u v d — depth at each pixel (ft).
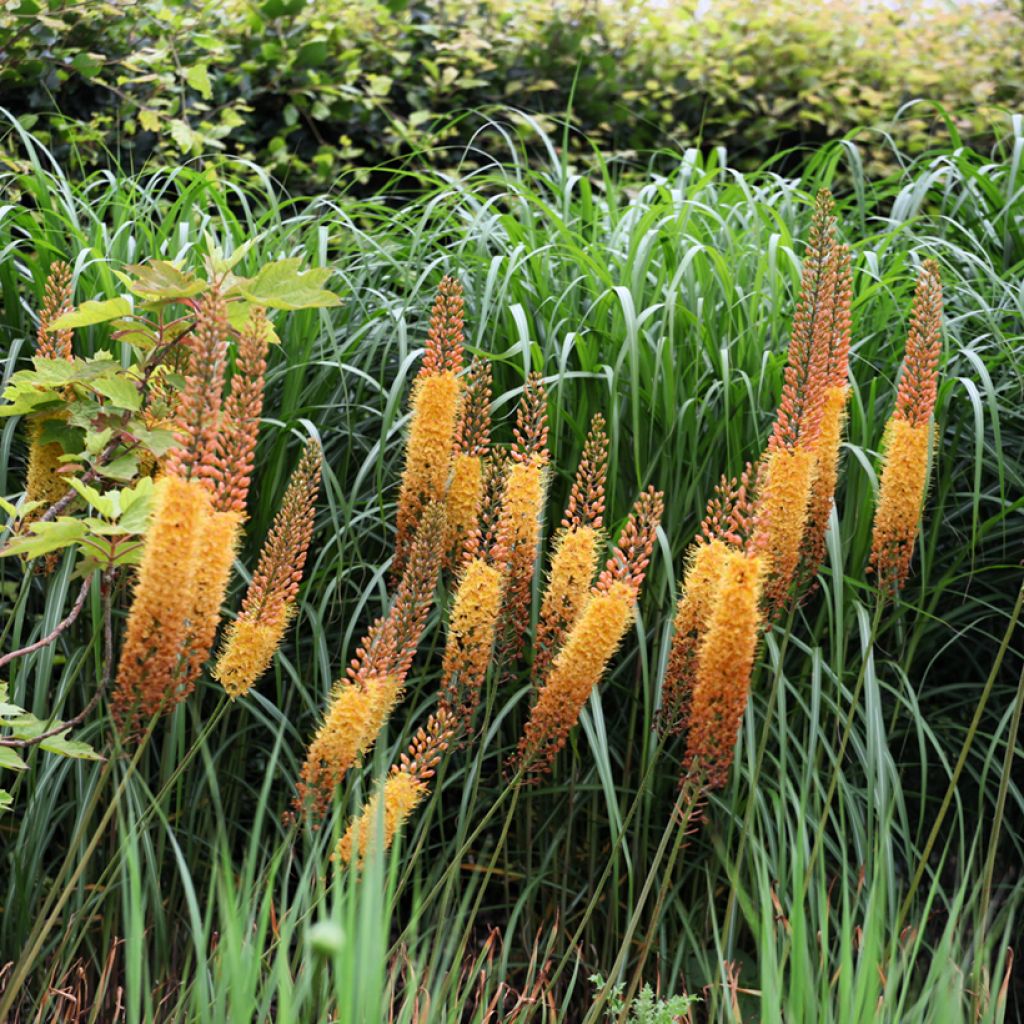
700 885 9.09
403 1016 5.99
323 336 10.46
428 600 6.58
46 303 8.29
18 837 8.46
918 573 10.23
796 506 6.54
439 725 6.72
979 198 12.25
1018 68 18.17
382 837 4.82
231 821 9.19
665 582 9.11
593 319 10.20
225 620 9.28
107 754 8.36
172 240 10.73
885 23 18.88
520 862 9.25
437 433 7.41
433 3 17.98
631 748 8.95
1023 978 9.21
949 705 10.13
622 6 18.48
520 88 17.52
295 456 9.93
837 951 7.73
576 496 7.06
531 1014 7.62
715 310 10.30
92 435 7.11
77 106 15.65
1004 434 10.57
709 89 18.01
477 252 10.86
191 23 15.69
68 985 8.23
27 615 9.53
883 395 10.31
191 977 8.31
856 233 12.89
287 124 16.35
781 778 8.23
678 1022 7.56
